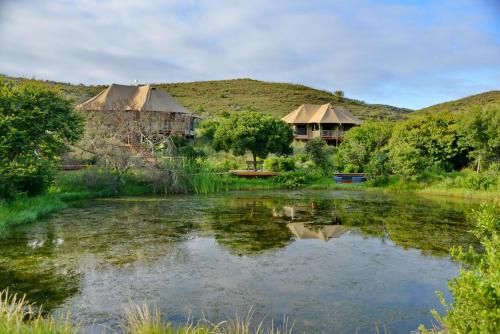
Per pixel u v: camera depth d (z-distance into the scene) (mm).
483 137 26344
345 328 6484
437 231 13500
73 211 16953
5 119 15188
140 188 23734
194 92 96062
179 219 15445
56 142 18469
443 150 28656
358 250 11117
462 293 4000
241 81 111250
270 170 28828
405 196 22984
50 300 7465
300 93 96562
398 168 26188
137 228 13719
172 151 25453
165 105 40562
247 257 10375
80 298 7574
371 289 8172
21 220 14258
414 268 9523
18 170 15383
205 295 7797
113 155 22750
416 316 6922
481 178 23750
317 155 29625
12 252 10602
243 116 28156
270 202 20391
